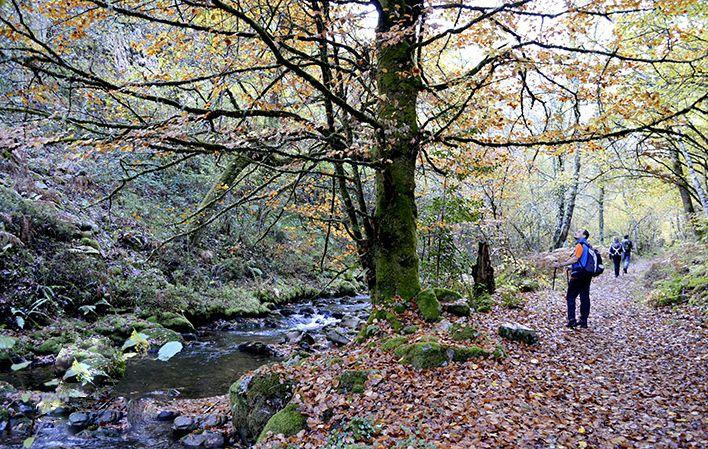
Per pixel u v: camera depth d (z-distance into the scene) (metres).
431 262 13.13
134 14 5.24
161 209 16.30
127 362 8.75
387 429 4.48
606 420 4.68
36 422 5.86
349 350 7.10
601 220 31.61
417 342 6.39
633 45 7.73
